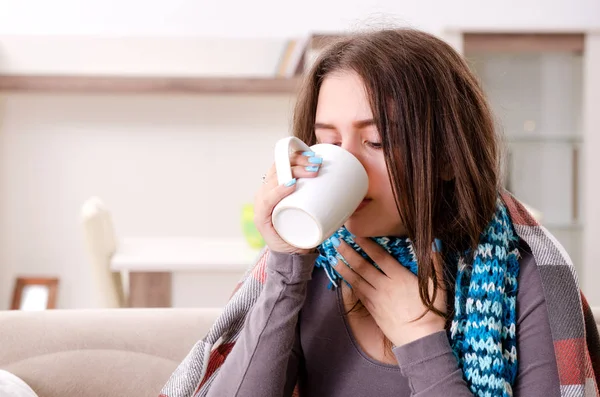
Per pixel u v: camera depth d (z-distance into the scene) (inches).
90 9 143.5
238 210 158.9
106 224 99.0
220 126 157.1
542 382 40.1
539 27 143.5
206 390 44.6
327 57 40.5
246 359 40.0
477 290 40.8
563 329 40.7
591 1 149.9
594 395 41.5
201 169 157.6
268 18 146.0
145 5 144.4
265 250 46.7
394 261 41.4
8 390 44.4
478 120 41.1
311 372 43.9
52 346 49.2
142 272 97.3
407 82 37.9
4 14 141.8
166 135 156.6
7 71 142.9
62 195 155.8
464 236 42.1
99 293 99.9
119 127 155.7
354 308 42.8
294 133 43.6
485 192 40.9
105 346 49.6
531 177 139.7
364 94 37.5
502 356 40.1
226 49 144.7
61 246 156.4
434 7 147.9
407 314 40.2
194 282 98.0
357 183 35.7
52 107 154.1
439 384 38.2
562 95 139.0
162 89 144.3
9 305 154.3
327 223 35.0
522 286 41.9
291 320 39.9
